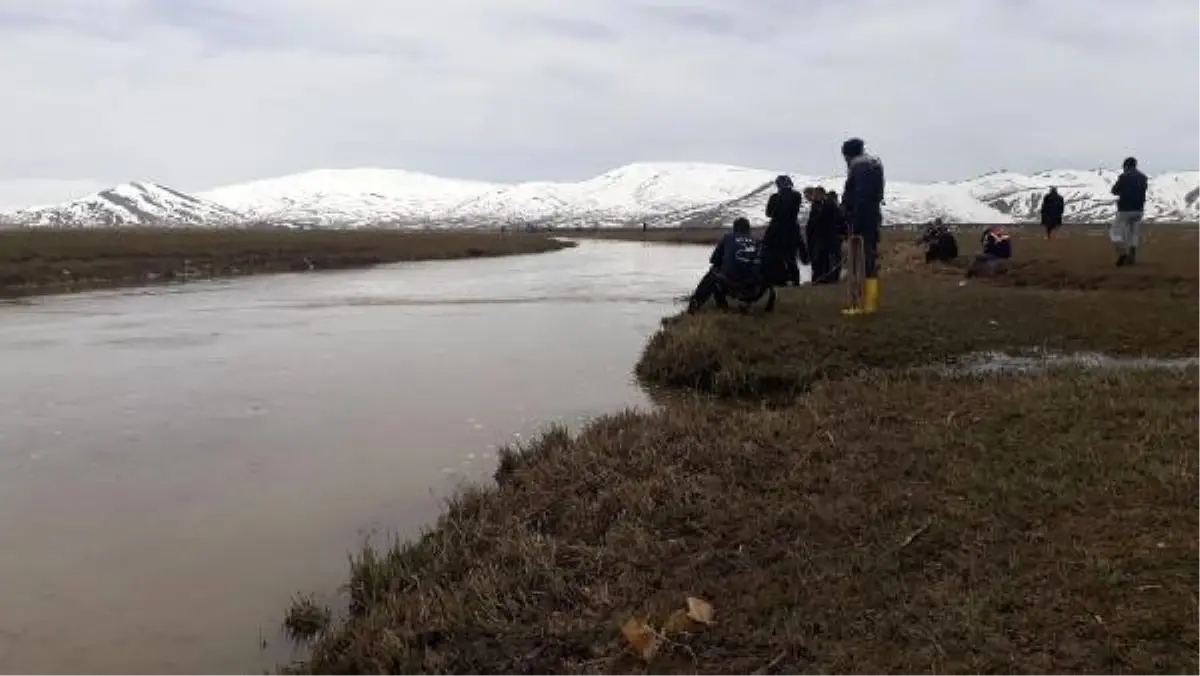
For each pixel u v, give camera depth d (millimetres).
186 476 9961
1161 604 5000
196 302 31484
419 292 34906
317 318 25688
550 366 16656
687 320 16266
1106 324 14680
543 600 6309
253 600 6895
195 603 6832
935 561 6023
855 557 6195
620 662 5395
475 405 13352
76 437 11742
